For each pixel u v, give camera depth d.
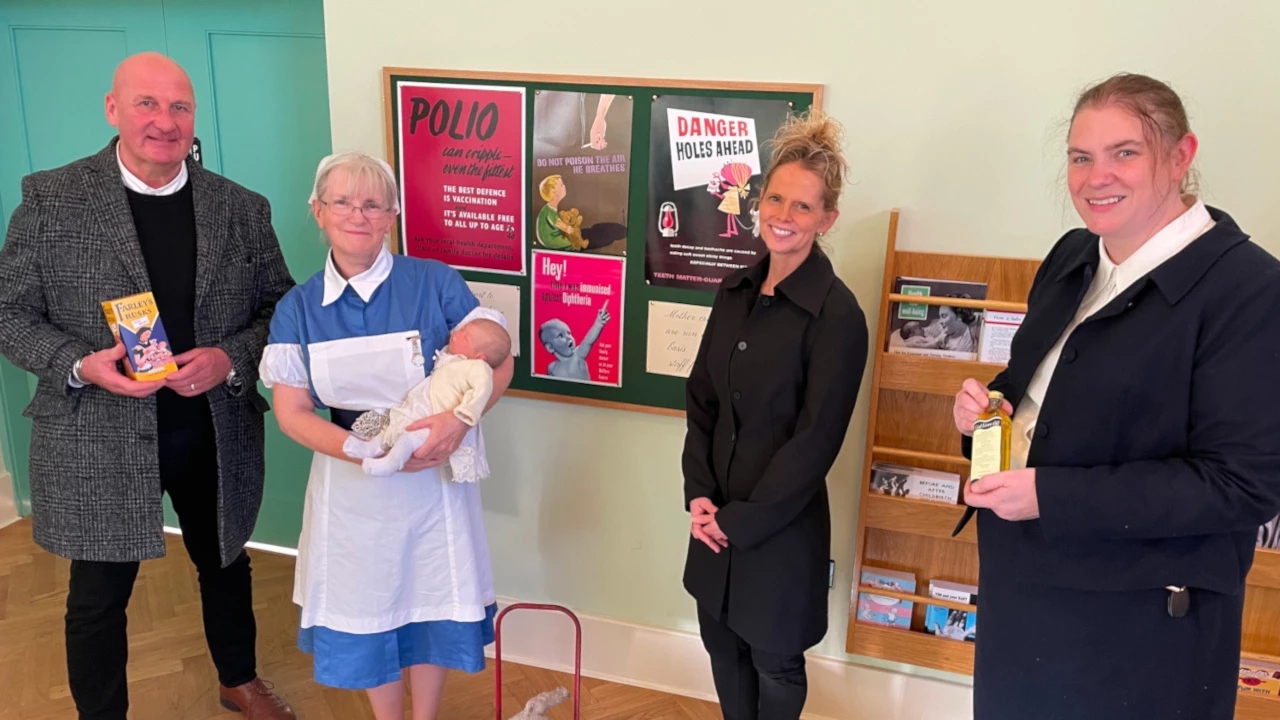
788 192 1.51
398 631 1.83
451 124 2.10
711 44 1.91
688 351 2.08
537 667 2.41
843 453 2.04
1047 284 1.37
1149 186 1.13
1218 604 1.19
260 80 2.54
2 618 2.52
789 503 1.56
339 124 2.21
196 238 1.79
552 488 2.29
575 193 2.06
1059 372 1.25
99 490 1.75
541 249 2.12
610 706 2.24
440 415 1.62
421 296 1.73
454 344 1.70
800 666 1.75
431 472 1.73
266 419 2.83
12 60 2.71
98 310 1.71
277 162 2.61
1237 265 1.11
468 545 1.78
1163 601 1.19
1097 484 1.15
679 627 2.30
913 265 1.88
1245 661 1.82
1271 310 1.08
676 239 2.02
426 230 2.20
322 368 1.66
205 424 1.87
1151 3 1.66
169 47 2.58
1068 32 1.71
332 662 1.75
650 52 1.95
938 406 1.93
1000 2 1.73
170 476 1.86
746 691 1.84
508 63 2.05
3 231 2.88
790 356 1.57
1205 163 1.71
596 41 1.98
